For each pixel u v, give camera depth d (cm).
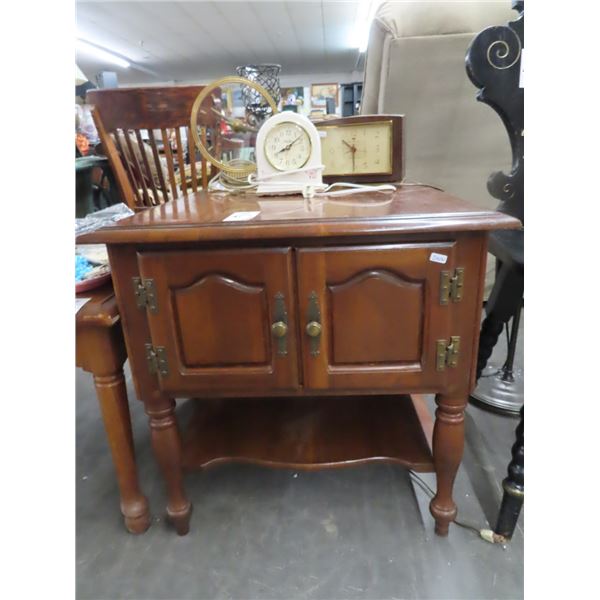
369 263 57
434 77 128
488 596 70
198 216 63
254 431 87
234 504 91
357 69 736
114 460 79
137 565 78
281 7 388
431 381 64
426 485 94
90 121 187
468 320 61
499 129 136
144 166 134
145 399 70
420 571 75
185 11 395
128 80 785
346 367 64
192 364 64
